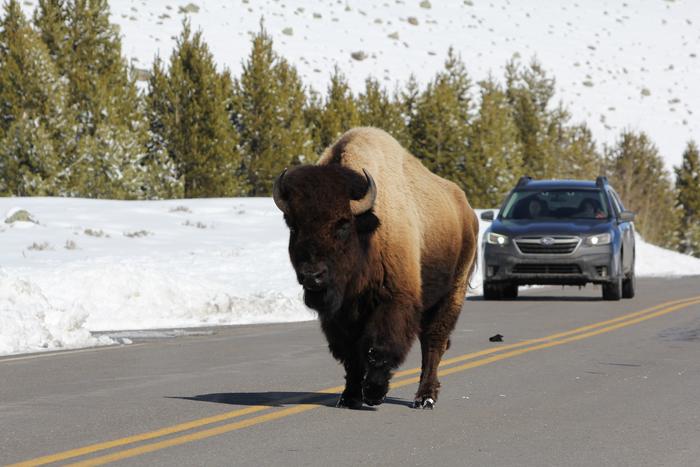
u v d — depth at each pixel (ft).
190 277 229.04
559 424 96.78
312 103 630.74
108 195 475.31
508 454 83.61
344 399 104.78
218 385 120.47
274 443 87.35
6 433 90.94
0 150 457.27
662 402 109.29
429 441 88.69
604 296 249.96
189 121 517.96
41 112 471.21
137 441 87.71
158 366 137.08
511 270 245.65
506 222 254.27
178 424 95.55
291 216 90.84
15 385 119.96
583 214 257.75
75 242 334.03
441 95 595.47
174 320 205.67
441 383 122.42
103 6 536.83
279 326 193.36
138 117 510.99
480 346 159.12
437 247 111.45
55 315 169.89
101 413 101.24
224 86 537.65
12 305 174.40
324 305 91.86
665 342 164.55
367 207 91.66
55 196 458.91
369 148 104.53
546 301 249.14
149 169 499.51
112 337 174.50
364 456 82.43
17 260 296.10
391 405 107.34
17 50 470.39
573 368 135.03
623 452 84.58
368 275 96.43
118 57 539.29
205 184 518.78
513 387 119.55
